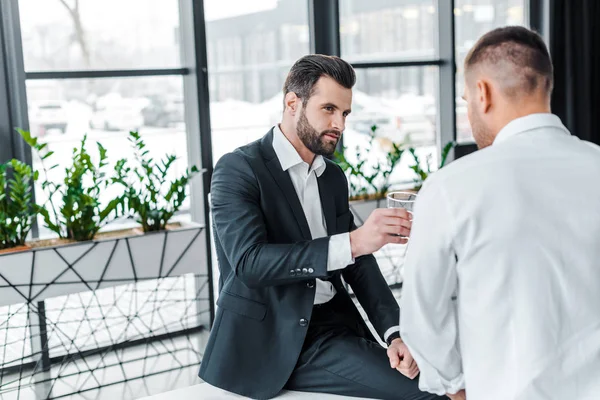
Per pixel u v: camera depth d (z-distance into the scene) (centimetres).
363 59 487
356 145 487
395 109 500
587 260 135
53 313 385
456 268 142
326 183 213
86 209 346
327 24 458
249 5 434
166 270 360
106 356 394
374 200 444
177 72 418
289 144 204
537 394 135
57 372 374
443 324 149
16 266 322
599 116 546
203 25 409
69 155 390
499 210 134
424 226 141
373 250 176
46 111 381
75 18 386
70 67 388
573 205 135
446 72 510
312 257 179
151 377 366
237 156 201
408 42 502
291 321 196
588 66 533
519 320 136
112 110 401
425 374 152
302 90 196
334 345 198
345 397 195
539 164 136
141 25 406
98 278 342
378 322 204
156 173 413
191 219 428
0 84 362
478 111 148
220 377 195
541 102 143
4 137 367
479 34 527
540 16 540
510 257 135
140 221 367
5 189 363
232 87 435
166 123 419
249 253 185
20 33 365
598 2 532
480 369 141
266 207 198
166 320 420
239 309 198
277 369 197
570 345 136
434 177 142
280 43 450
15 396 345
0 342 369
